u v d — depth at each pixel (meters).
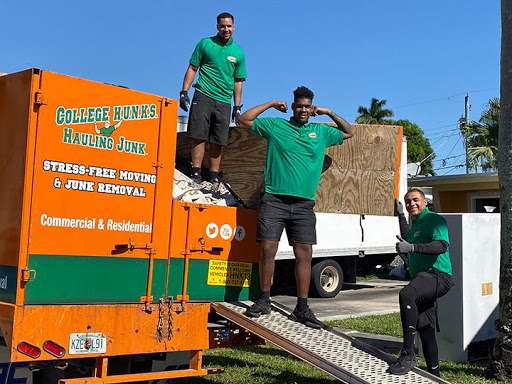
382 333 9.88
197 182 6.47
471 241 8.08
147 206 5.22
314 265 14.49
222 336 5.88
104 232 4.96
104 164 4.95
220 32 6.64
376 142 6.66
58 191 4.70
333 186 6.69
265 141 6.47
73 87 4.77
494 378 6.92
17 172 4.62
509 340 6.84
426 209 6.04
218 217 5.78
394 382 5.09
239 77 6.80
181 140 7.39
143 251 5.20
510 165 6.93
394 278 19.83
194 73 6.68
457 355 7.98
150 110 5.24
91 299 4.88
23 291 4.52
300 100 5.78
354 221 15.21
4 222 4.69
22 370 4.92
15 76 4.72
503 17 7.09
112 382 4.97
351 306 13.28
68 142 4.75
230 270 5.91
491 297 8.34
